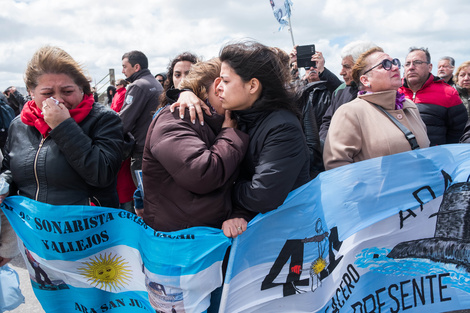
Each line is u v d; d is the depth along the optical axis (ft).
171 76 10.89
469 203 7.19
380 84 7.22
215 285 5.70
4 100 16.33
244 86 5.46
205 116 5.63
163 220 5.62
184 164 5.06
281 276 6.05
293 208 5.95
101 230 6.14
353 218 6.63
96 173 5.98
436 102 11.00
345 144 7.02
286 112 5.67
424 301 7.36
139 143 12.70
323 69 12.35
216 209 5.49
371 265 6.95
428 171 6.92
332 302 6.63
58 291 6.73
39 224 6.18
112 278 6.40
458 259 7.30
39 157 6.11
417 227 7.04
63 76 6.02
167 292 5.63
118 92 17.06
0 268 7.39
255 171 5.52
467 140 8.15
